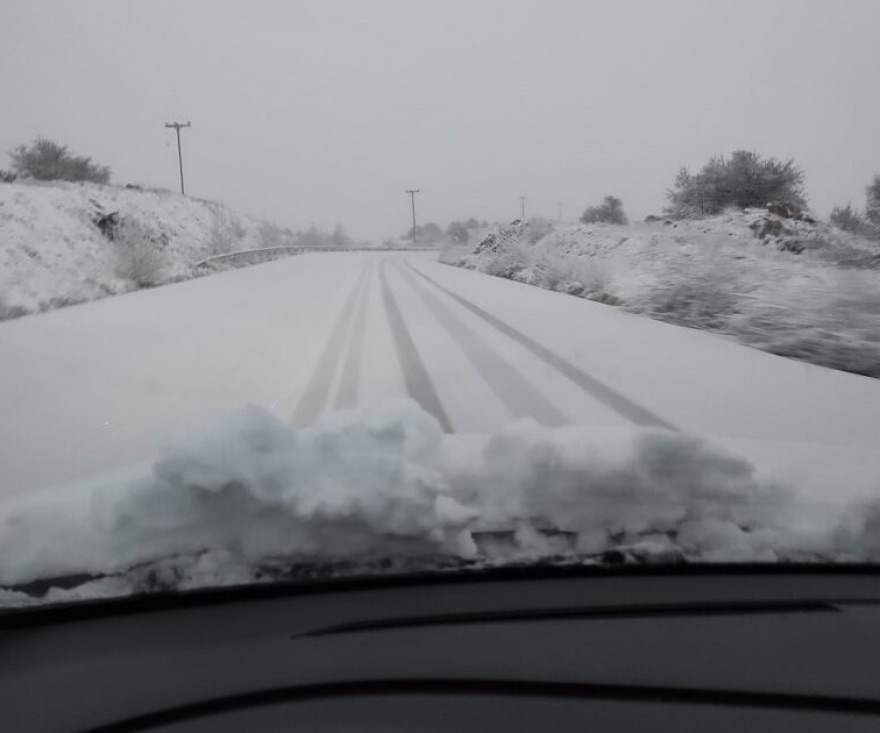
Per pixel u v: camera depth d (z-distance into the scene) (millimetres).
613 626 2551
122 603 2695
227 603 2754
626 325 12148
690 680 2250
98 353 9922
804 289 11742
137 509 2945
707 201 34938
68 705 2199
